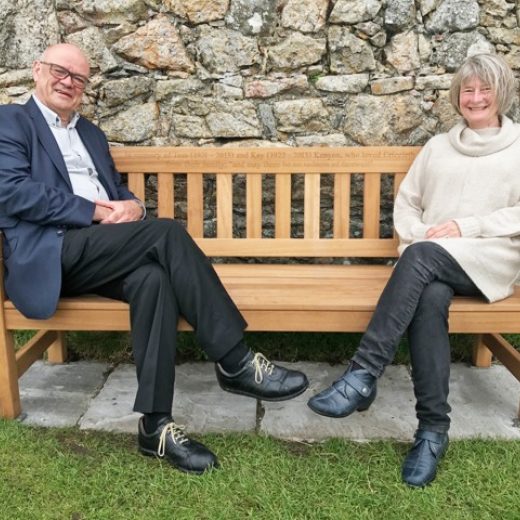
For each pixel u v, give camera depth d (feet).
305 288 7.73
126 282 6.62
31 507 5.88
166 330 6.48
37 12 9.14
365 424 7.51
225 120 9.44
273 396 6.85
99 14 9.15
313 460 6.71
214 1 9.06
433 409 6.43
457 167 7.84
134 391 8.32
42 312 6.88
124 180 9.64
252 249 9.08
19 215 7.00
